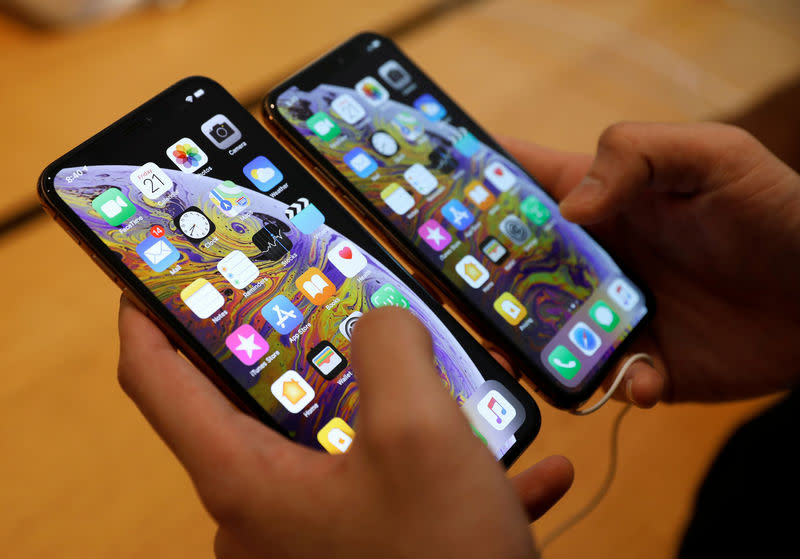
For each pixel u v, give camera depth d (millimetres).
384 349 344
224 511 355
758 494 600
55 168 469
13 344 578
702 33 850
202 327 462
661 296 688
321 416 460
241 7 793
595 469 628
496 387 497
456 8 838
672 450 654
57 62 717
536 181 621
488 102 762
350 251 517
